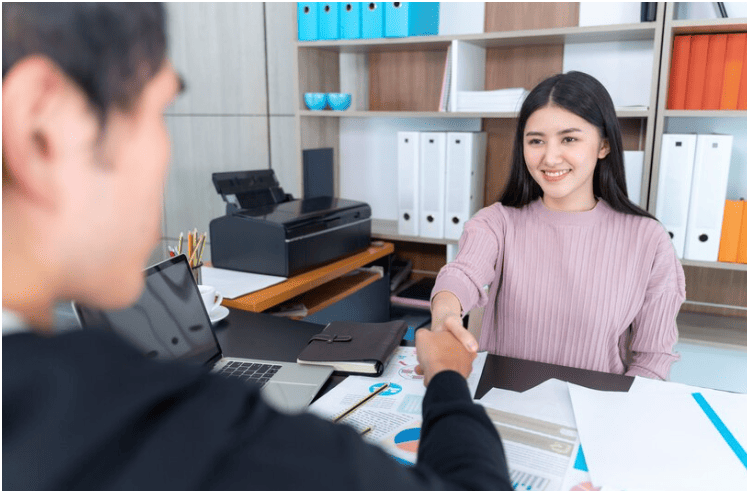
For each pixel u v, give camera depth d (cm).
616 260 141
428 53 268
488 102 229
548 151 136
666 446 79
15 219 29
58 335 31
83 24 27
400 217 253
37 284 30
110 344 31
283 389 100
